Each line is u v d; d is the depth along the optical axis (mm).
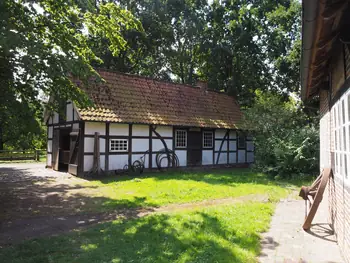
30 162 21797
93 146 12836
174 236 4695
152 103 15328
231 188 9594
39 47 5496
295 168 12352
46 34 6949
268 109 16484
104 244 4371
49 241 4512
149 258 3828
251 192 9062
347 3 2432
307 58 3633
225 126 17469
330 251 4262
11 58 5645
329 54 3926
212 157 17484
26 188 9766
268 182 11219
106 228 5211
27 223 5703
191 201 7727
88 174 12594
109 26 8078
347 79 3584
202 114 17188
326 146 6625
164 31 22375
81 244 4379
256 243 4500
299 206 7273
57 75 5859
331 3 2381
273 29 21641
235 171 15305
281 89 21297
